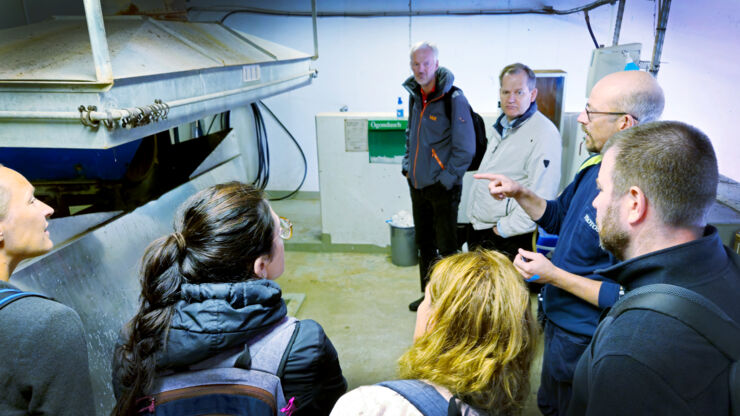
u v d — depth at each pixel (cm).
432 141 263
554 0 414
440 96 254
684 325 66
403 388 66
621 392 67
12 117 140
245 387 80
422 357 70
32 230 107
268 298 85
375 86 468
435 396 65
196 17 465
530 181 234
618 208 85
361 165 368
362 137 359
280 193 522
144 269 85
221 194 90
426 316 77
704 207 77
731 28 365
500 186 161
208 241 84
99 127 138
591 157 147
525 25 426
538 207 160
